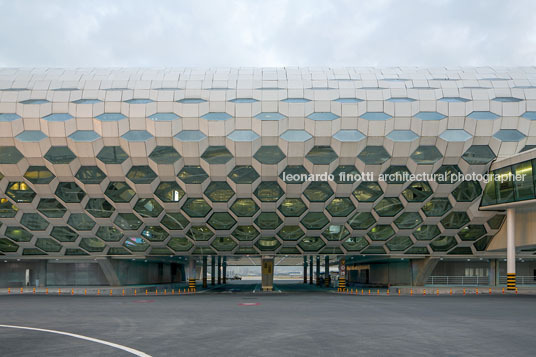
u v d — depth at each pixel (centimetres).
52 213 3209
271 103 2745
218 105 2745
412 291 3098
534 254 3538
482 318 1324
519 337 949
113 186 3016
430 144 2812
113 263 3906
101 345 848
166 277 5497
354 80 2848
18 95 2755
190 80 2836
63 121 2722
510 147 2820
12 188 3030
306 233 3400
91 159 2850
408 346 838
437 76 2888
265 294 3078
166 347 827
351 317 1360
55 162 2859
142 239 3503
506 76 2889
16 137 2753
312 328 1092
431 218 3228
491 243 3500
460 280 3969
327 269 4812
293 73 2914
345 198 3083
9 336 966
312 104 2745
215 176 2933
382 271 4900
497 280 3891
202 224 3303
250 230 3381
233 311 1587
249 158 2836
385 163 2870
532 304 1895
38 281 3834
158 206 3147
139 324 1184
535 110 2750
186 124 2747
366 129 2756
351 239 3491
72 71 2939
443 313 1490
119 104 2736
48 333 1011
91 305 1909
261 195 3055
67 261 4006
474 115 2748
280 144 2786
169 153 2831
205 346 838
